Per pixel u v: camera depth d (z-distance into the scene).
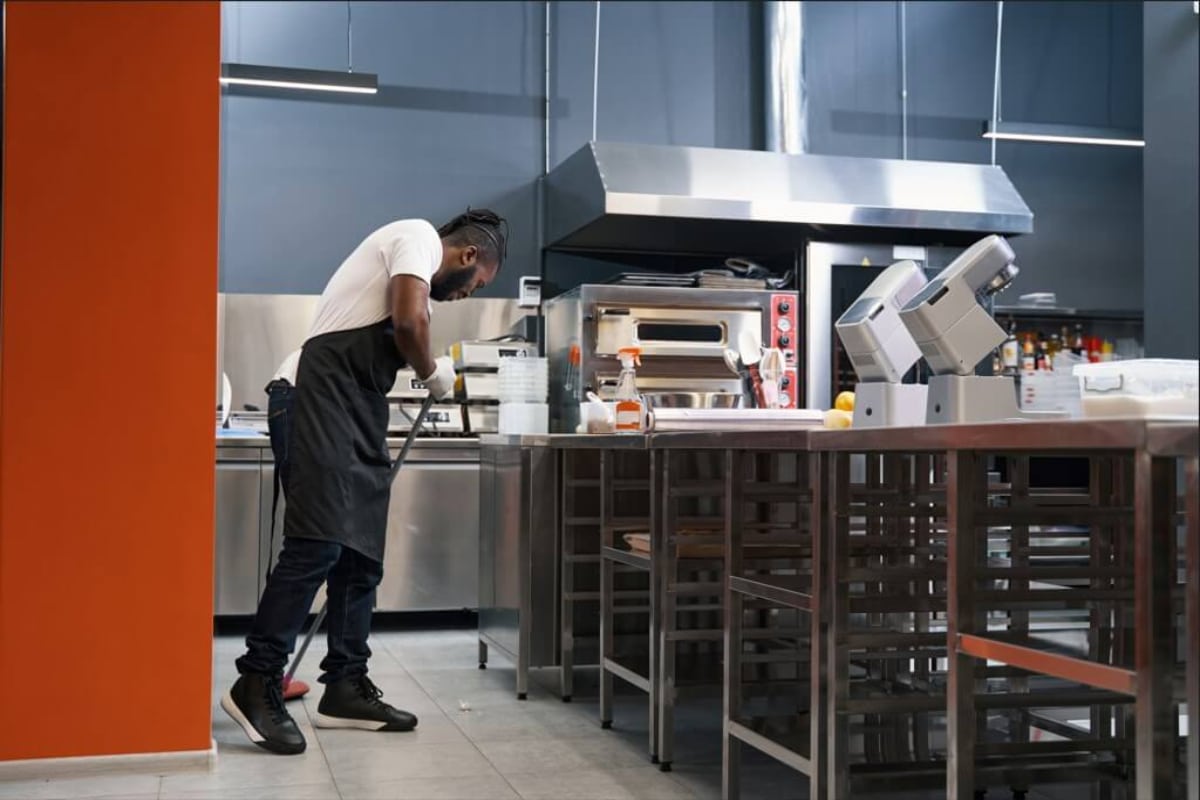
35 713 2.86
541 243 6.22
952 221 5.76
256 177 5.88
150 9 2.93
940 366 2.32
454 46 6.14
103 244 2.90
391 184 6.04
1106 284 6.82
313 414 3.22
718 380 5.46
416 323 3.20
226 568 5.12
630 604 3.97
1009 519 2.24
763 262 6.42
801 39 6.35
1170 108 5.01
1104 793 2.69
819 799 2.33
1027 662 1.83
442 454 5.40
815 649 2.34
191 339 2.95
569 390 5.50
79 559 2.89
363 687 3.47
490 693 3.98
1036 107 6.83
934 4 6.72
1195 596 1.59
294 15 5.96
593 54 6.31
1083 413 2.09
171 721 2.94
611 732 3.40
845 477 2.30
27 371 2.87
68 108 2.89
